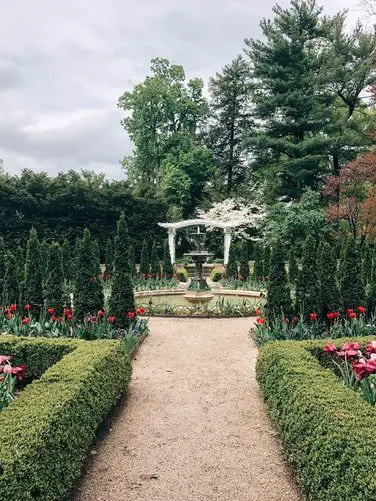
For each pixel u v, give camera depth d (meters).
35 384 3.85
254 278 16.77
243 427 4.51
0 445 2.69
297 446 3.36
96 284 8.08
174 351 7.47
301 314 7.52
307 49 25.73
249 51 25.09
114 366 4.89
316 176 25.22
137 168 31.00
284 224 21.50
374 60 22.09
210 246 28.09
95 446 4.10
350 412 3.16
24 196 22.22
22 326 7.23
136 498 3.28
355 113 27.12
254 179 30.08
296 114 24.45
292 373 4.14
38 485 2.66
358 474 2.45
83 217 23.92
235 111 32.03
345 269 8.40
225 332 8.99
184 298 13.15
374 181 18.45
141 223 24.83
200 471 3.67
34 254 8.59
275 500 3.27
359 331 7.23
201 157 29.64
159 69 30.00
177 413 4.86
